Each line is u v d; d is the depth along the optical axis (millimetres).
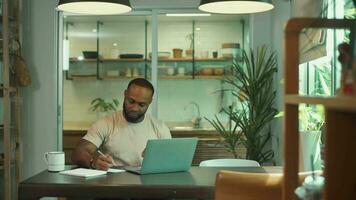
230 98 4789
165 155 2287
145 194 2008
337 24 1117
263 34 4391
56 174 2273
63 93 4730
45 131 4500
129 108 2781
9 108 4012
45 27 4484
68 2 2461
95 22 4863
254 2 2516
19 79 4219
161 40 4805
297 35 1104
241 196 1584
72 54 4871
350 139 940
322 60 2848
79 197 2027
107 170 2367
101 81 4957
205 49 4855
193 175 2283
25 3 4480
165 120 4824
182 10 4555
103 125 2799
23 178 4480
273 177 1546
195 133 4691
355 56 875
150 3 4535
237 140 4105
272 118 3979
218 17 4773
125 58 4848
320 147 2094
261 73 4078
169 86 4840
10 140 4105
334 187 948
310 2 2658
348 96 717
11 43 4199
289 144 1101
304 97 929
